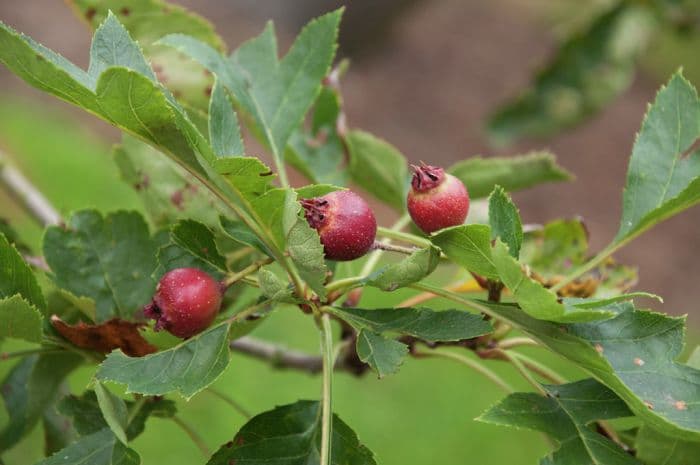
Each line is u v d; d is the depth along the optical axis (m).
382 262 1.15
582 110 1.04
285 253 0.40
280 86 0.47
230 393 1.19
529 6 2.66
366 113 2.21
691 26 0.99
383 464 1.17
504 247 0.37
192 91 0.51
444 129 2.20
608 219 2.01
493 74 2.38
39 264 0.46
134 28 0.51
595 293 0.49
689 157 0.44
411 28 2.48
